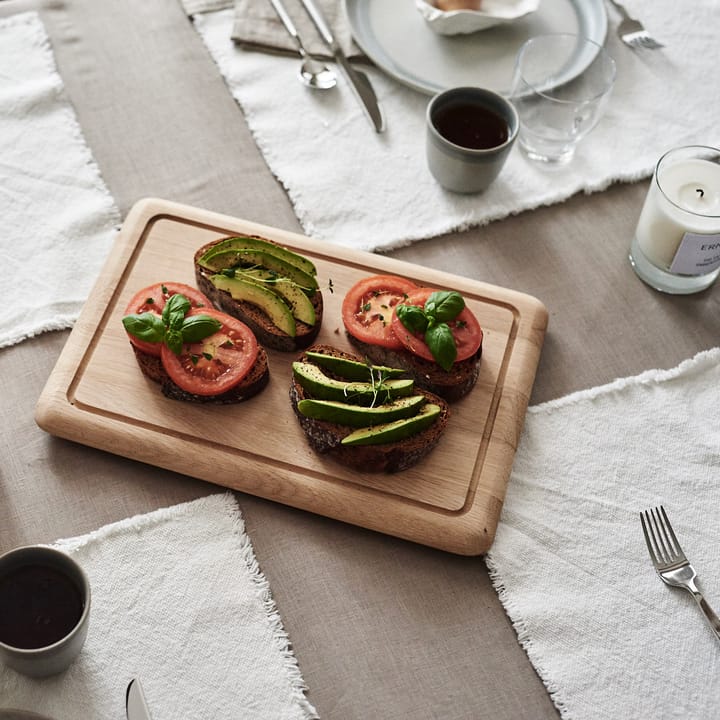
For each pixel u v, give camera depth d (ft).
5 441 4.43
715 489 4.44
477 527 4.28
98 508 4.33
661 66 5.36
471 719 4.08
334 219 4.94
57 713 4.02
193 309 4.42
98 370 4.47
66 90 5.15
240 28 5.29
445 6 5.24
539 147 5.10
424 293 4.47
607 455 4.48
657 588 4.27
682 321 4.80
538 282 4.86
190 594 4.19
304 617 4.20
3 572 3.95
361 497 4.31
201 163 5.04
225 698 4.07
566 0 5.44
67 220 4.85
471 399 4.48
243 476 4.33
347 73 5.23
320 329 4.57
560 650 4.17
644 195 5.08
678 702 4.12
